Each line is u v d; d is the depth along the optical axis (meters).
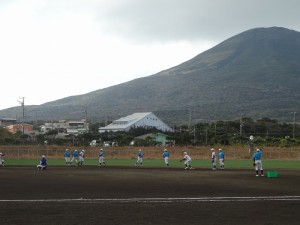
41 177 31.11
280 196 20.00
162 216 14.58
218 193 21.20
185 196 19.97
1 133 110.31
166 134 123.12
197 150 82.94
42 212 15.36
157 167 46.06
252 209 16.12
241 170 40.94
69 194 20.69
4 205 17.06
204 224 13.20
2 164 50.31
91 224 13.16
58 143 101.50
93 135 114.69
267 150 84.00
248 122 141.12
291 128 136.25
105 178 30.36
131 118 156.88
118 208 16.33
